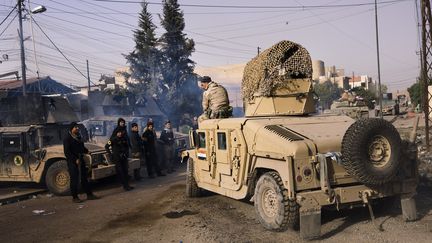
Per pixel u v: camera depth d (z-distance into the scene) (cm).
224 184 814
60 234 748
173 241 662
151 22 3800
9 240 727
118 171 1154
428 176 1026
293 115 805
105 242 686
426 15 1786
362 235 629
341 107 2112
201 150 903
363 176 618
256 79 821
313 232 618
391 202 742
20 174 1180
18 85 3534
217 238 654
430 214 723
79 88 5294
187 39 3788
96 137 1703
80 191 1169
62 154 1130
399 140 638
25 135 1167
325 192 624
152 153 1408
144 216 841
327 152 642
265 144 680
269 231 678
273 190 660
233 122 766
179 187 1147
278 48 802
